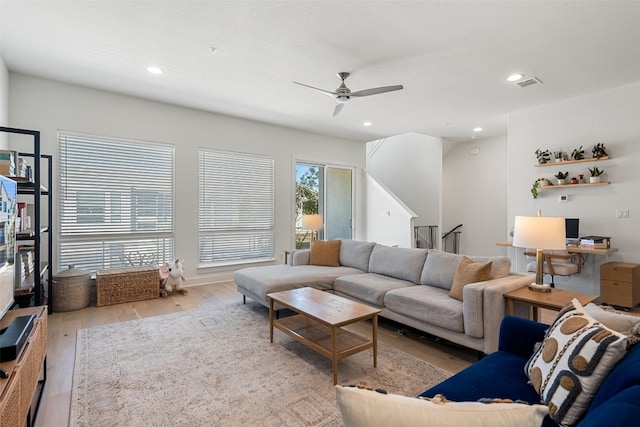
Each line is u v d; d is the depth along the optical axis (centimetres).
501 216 736
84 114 430
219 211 552
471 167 786
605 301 409
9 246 202
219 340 306
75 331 327
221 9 260
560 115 477
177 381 234
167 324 347
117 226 459
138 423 189
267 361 265
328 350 240
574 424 117
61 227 419
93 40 311
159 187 492
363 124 609
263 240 605
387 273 395
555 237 251
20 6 257
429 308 287
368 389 79
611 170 435
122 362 262
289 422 190
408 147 810
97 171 443
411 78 392
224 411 200
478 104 489
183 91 441
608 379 110
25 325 175
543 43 310
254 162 593
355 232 750
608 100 434
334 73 379
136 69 374
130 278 429
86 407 203
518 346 179
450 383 149
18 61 357
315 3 252
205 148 532
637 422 70
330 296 307
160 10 262
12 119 385
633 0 244
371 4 252
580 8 255
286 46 318
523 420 71
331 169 715
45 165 406
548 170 492
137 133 469
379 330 339
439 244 738
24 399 154
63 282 386
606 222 441
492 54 331
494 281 278
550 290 261
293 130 643
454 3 250
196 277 526
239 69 371
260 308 404
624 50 323
